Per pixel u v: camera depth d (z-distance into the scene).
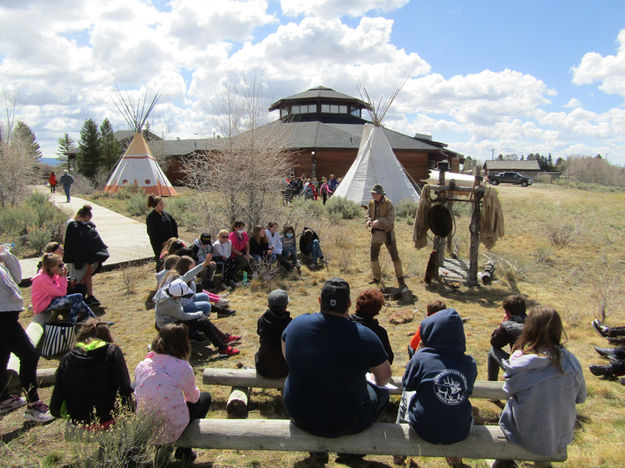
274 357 4.18
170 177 40.34
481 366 5.13
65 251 6.84
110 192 26.50
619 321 6.64
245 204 11.53
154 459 3.13
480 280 8.91
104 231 13.64
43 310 5.64
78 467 3.06
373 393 3.49
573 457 3.42
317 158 33.25
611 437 3.78
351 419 3.09
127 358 5.25
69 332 5.35
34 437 3.62
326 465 3.40
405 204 18.67
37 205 16.58
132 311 7.00
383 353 3.13
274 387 4.26
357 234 13.65
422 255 11.00
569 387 3.00
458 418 3.02
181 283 5.34
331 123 41.38
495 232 8.35
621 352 5.06
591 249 11.77
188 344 3.37
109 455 2.93
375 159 21.31
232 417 4.01
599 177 69.88
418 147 34.94
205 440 3.22
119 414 3.09
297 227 12.52
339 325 3.07
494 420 4.11
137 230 13.84
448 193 8.86
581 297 7.87
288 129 12.58
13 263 4.67
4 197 19.41
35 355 4.01
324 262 10.21
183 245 7.54
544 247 10.98
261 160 11.38
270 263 8.80
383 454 3.11
